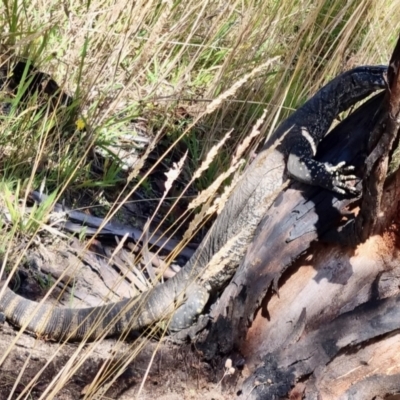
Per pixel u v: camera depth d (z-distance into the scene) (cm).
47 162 602
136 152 671
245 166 632
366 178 411
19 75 638
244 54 686
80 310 491
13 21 624
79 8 691
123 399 448
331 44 739
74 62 658
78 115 626
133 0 634
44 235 559
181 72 725
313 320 442
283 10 712
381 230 430
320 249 450
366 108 486
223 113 664
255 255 463
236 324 464
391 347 428
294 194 471
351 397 430
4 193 563
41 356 463
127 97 682
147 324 506
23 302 486
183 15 694
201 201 349
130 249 594
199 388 466
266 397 442
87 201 613
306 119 549
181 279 520
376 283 430
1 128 588
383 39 740
